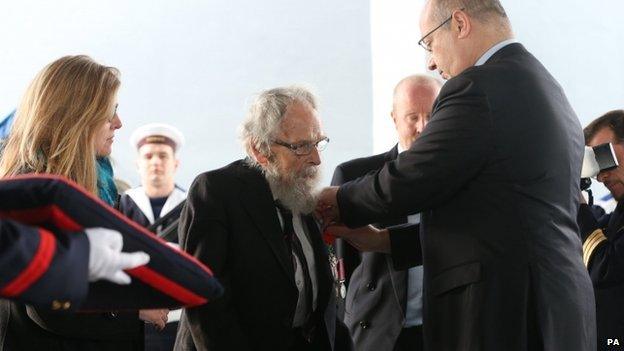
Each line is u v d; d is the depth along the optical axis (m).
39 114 3.75
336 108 8.72
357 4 8.75
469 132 4.14
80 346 3.71
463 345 4.11
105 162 4.16
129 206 6.87
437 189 4.19
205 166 8.70
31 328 3.67
